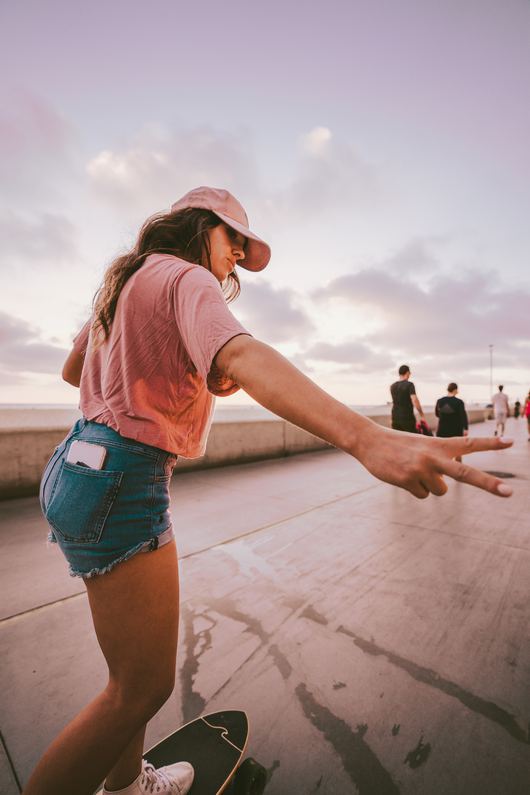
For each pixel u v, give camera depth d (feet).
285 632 6.25
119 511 2.36
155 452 2.48
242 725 4.26
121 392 2.43
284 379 1.81
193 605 7.04
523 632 6.21
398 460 1.61
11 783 3.88
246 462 22.26
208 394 2.82
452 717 4.62
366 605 7.01
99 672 5.42
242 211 3.22
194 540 10.09
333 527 11.08
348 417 1.77
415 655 5.69
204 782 3.59
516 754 4.15
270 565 8.61
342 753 4.18
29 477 13.94
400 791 3.80
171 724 4.56
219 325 1.99
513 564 8.62
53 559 8.87
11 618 6.65
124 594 2.42
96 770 2.36
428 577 8.02
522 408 102.68
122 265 2.64
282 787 3.85
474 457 24.73
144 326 2.37
